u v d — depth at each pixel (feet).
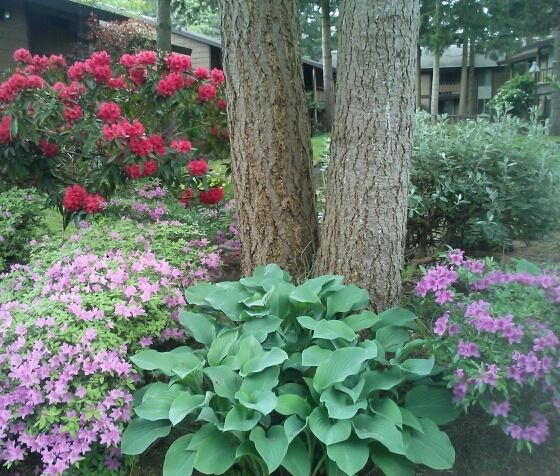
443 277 7.61
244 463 7.08
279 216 10.25
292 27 10.04
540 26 51.39
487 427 7.89
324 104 59.82
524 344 6.81
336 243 9.23
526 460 7.31
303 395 7.29
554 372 6.61
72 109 13.21
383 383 7.07
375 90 8.55
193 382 7.39
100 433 7.11
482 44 63.52
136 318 8.39
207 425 6.94
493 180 12.89
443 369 7.47
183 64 14.52
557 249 14.15
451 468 6.98
